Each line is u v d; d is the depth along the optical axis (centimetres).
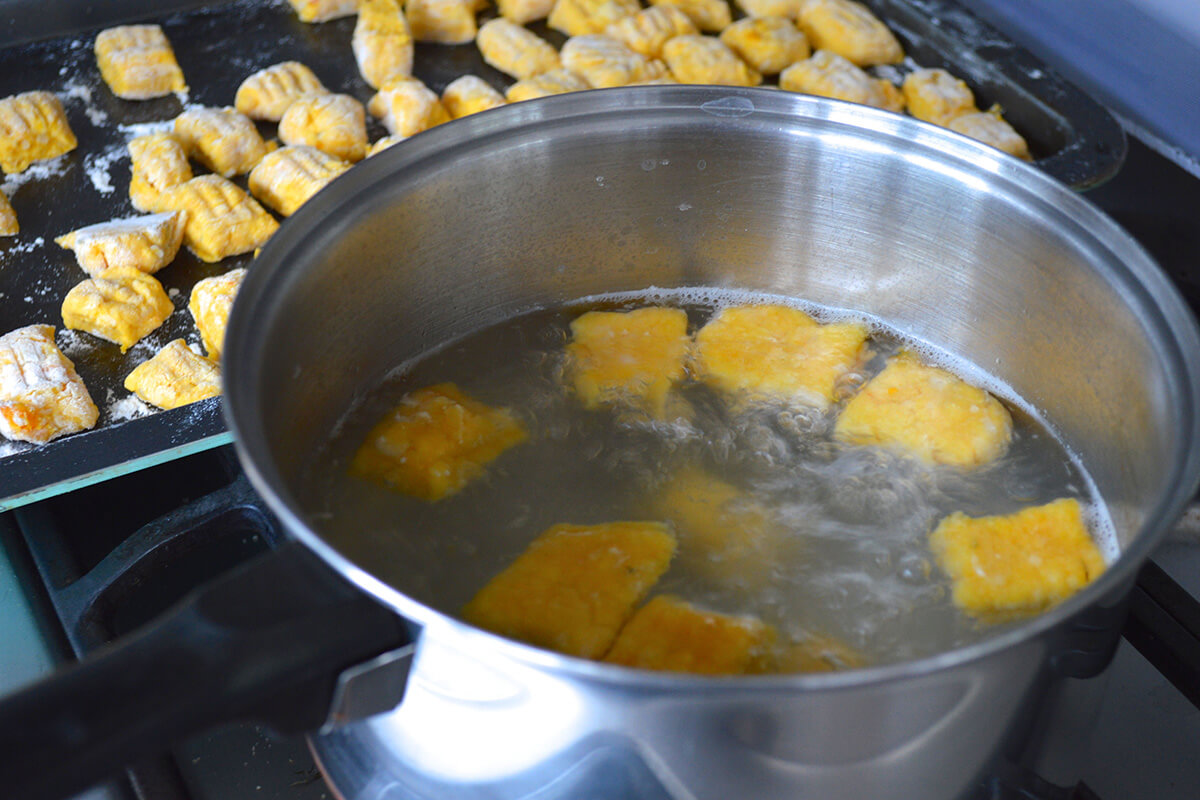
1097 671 30
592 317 40
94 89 54
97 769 25
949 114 52
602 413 38
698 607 33
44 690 25
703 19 58
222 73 55
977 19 56
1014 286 37
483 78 56
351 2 58
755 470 37
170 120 53
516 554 35
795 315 40
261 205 50
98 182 50
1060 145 50
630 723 27
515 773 28
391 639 27
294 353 34
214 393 41
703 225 40
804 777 28
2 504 36
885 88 53
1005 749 30
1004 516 35
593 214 39
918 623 33
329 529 35
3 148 50
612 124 37
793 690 25
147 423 38
